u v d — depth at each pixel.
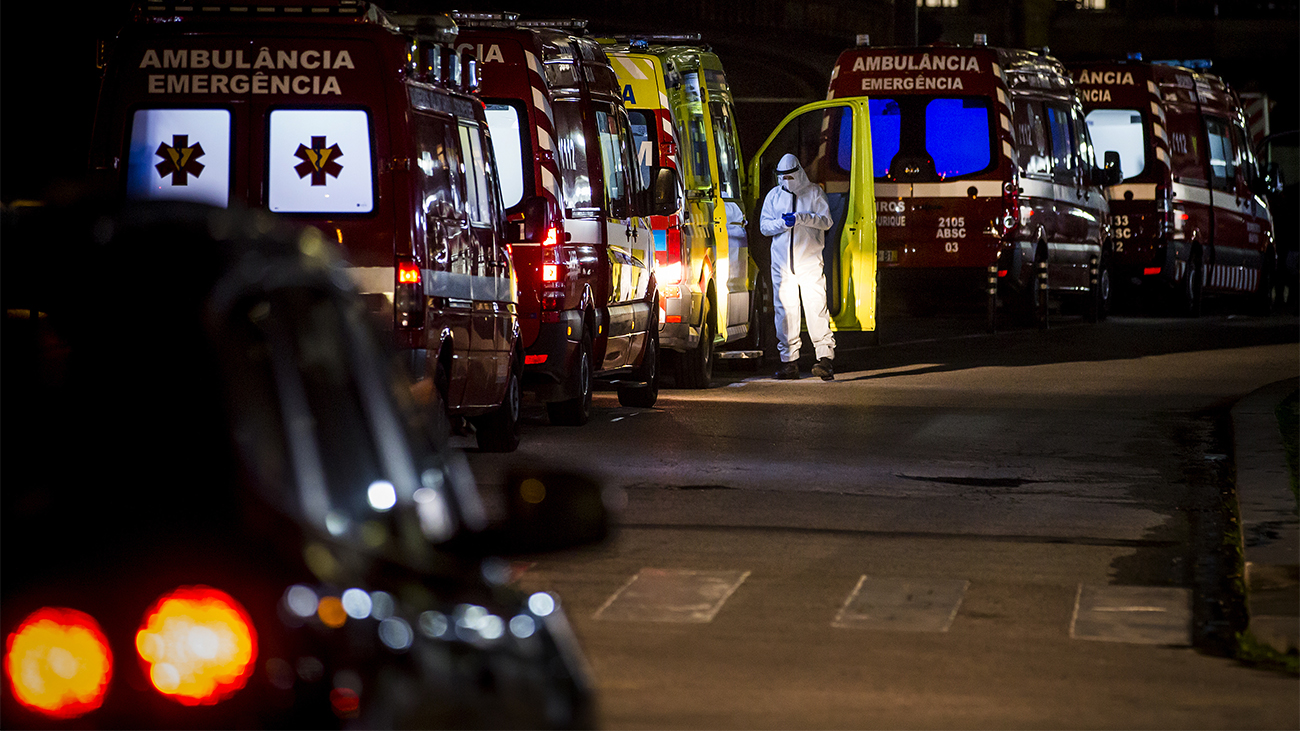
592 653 14.09
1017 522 20.52
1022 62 51.34
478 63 27.05
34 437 5.61
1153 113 58.84
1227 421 30.80
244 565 5.34
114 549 5.32
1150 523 20.61
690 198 35.34
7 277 5.95
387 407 6.70
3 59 39.41
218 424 5.54
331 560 5.57
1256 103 77.38
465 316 23.42
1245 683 13.41
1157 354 44.94
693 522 20.12
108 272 5.94
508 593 6.70
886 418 30.91
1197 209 60.00
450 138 23.53
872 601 16.22
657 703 12.55
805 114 46.81
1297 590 15.55
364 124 21.75
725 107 40.12
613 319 29.91
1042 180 51.03
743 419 30.66
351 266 21.59
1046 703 12.70
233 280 5.92
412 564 6.16
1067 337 50.31
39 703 5.17
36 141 40.09
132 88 21.98
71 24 40.69
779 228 38.12
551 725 6.43
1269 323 58.53
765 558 18.16
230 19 21.88
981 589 16.81
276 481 5.65
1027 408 32.69
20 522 5.40
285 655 5.28
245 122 21.83
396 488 6.53
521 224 26.12
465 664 5.94
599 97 30.17
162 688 5.17
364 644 5.46
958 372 40.09
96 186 6.82
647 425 29.62
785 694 12.87
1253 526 18.61
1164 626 15.36
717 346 41.31
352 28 21.80
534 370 27.53
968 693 12.96
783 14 82.69
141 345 5.73
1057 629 15.18
